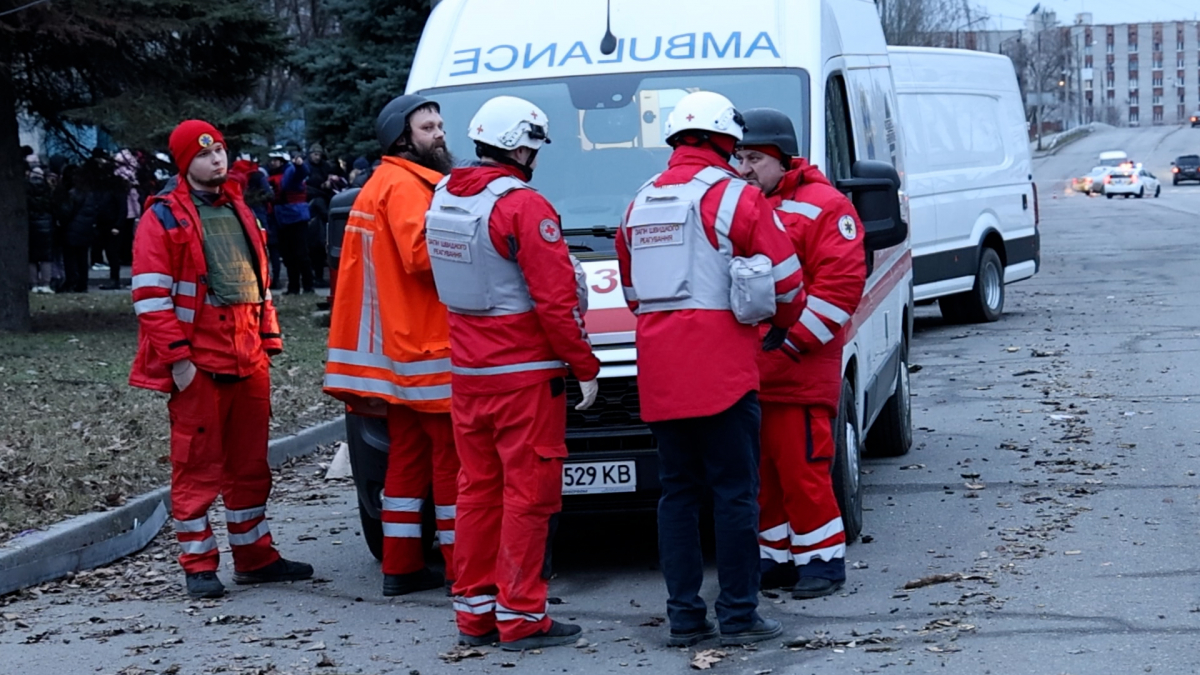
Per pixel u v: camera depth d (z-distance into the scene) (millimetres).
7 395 11094
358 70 22234
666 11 7422
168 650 5699
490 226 5258
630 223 5320
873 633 5445
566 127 7117
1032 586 5965
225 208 6672
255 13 15492
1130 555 6367
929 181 14766
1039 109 122562
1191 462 8242
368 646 5672
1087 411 10039
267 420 6840
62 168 18188
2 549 6848
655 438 5703
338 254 6641
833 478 6570
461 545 5574
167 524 8195
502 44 7480
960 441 9336
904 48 14875
